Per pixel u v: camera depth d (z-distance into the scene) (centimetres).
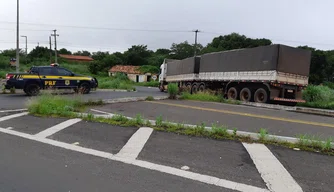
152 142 552
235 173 397
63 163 427
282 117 996
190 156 470
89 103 1139
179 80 2417
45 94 1073
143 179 370
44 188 336
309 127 802
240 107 1302
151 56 8806
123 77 5122
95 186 345
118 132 632
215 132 627
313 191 344
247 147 528
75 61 8319
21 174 379
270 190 343
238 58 1659
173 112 1007
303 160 460
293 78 1470
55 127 674
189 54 8038
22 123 719
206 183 361
